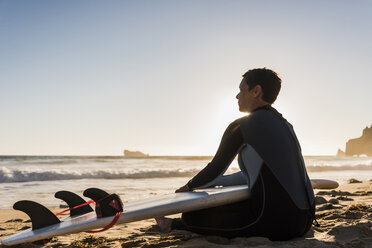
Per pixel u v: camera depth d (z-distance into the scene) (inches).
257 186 87.7
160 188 422.9
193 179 97.9
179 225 111.4
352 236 101.4
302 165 91.7
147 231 132.3
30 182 517.0
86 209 111.7
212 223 95.7
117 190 391.5
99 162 1540.4
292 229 89.4
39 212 98.1
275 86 93.7
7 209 250.8
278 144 87.3
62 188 417.4
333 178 613.3
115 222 88.3
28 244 102.8
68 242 112.4
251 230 90.8
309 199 90.7
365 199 224.5
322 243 91.4
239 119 91.7
